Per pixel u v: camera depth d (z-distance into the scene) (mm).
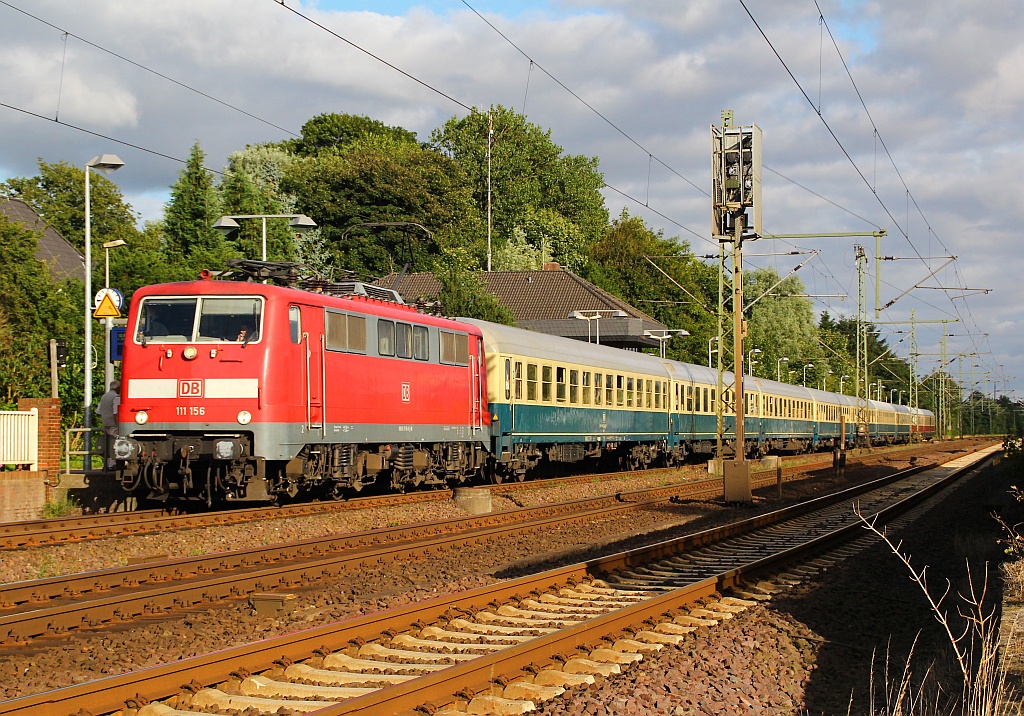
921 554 17500
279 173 69625
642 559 14766
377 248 66938
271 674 7902
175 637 9328
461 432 24000
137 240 63000
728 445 44250
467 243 73688
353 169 68375
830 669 9445
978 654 9992
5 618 9148
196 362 17203
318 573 12883
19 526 15703
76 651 8750
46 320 31812
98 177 67562
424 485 25562
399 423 21141
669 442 38656
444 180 73938
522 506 23094
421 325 22172
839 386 102312
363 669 8195
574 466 37219
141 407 17391
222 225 29656
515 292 62375
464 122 93125
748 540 17984
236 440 17047
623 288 90562
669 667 8625
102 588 11664
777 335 96875
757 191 24797
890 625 11695
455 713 7066
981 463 51688
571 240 86688
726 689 8188
